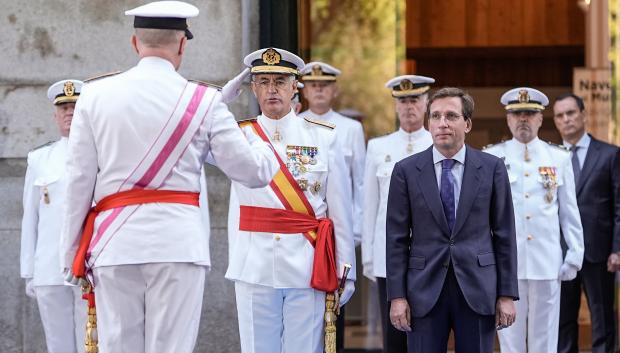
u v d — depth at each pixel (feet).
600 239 50.55
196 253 28.48
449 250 34.37
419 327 34.53
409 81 46.19
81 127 28.53
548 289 44.93
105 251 28.25
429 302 34.22
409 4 70.85
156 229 28.25
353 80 56.59
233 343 45.47
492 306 34.14
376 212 46.34
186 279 28.45
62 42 46.26
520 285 44.91
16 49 46.34
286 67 36.24
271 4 48.88
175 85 28.78
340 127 50.57
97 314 28.91
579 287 51.11
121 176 28.35
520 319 45.06
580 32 70.54
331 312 35.63
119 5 46.21
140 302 28.58
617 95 57.72
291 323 35.40
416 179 34.96
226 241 45.57
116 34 46.21
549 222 45.19
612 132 57.77
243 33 46.50
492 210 34.91
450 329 35.17
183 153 28.55
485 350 34.35
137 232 28.19
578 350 54.70
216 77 46.21
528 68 71.87
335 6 56.49
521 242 44.93
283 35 48.93
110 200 28.50
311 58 56.54
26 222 41.63
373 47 56.54
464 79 72.02
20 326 46.03
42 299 40.86
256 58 36.42
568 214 45.83
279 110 36.11
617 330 54.90
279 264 35.12
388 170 45.88
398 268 34.94
